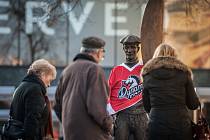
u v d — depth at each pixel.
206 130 11.27
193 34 40.22
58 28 40.66
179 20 39.19
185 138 10.91
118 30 41.03
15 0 40.19
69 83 11.02
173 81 10.99
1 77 40.69
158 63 11.09
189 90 11.09
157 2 15.03
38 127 12.12
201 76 40.69
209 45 40.41
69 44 40.81
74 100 10.88
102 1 40.88
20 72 40.69
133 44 13.54
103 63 41.19
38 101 12.11
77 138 10.86
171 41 40.03
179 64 11.08
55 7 18.45
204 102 40.44
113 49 41.16
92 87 10.75
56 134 37.28
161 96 10.96
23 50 40.69
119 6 40.88
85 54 11.05
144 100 11.30
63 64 40.69
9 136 12.34
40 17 21.92
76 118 10.86
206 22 40.03
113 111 13.41
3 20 40.41
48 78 12.45
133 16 40.84
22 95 12.23
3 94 40.53
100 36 40.97
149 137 11.02
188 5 19.23
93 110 10.64
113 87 13.52
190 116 11.34
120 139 13.34
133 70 13.48
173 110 10.92
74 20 40.72
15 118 12.38
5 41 40.62
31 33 40.50
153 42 14.92
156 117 10.93
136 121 13.34
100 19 40.94
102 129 10.91
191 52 40.41
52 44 40.69
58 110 11.41
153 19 15.02
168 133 10.86
